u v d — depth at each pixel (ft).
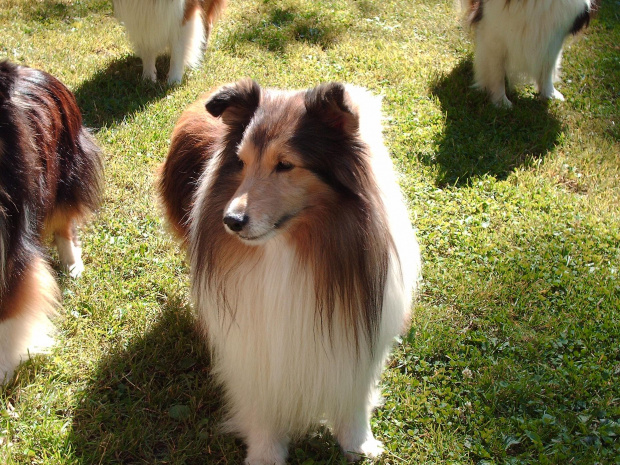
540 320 4.61
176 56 7.56
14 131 3.96
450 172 6.09
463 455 3.86
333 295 3.33
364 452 3.84
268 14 9.80
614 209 5.65
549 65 7.36
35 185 4.13
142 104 7.02
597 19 10.21
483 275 4.96
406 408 4.08
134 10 7.06
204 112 4.21
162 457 3.86
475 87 7.66
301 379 3.49
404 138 6.56
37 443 3.82
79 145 4.82
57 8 9.63
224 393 4.11
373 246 3.29
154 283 4.84
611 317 4.61
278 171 3.21
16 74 3.79
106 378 4.20
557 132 6.86
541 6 6.82
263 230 3.15
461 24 9.48
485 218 5.48
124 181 5.72
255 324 3.43
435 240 5.23
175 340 4.42
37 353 4.25
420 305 4.70
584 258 5.09
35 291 4.20
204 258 3.49
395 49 8.89
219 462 3.81
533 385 4.19
